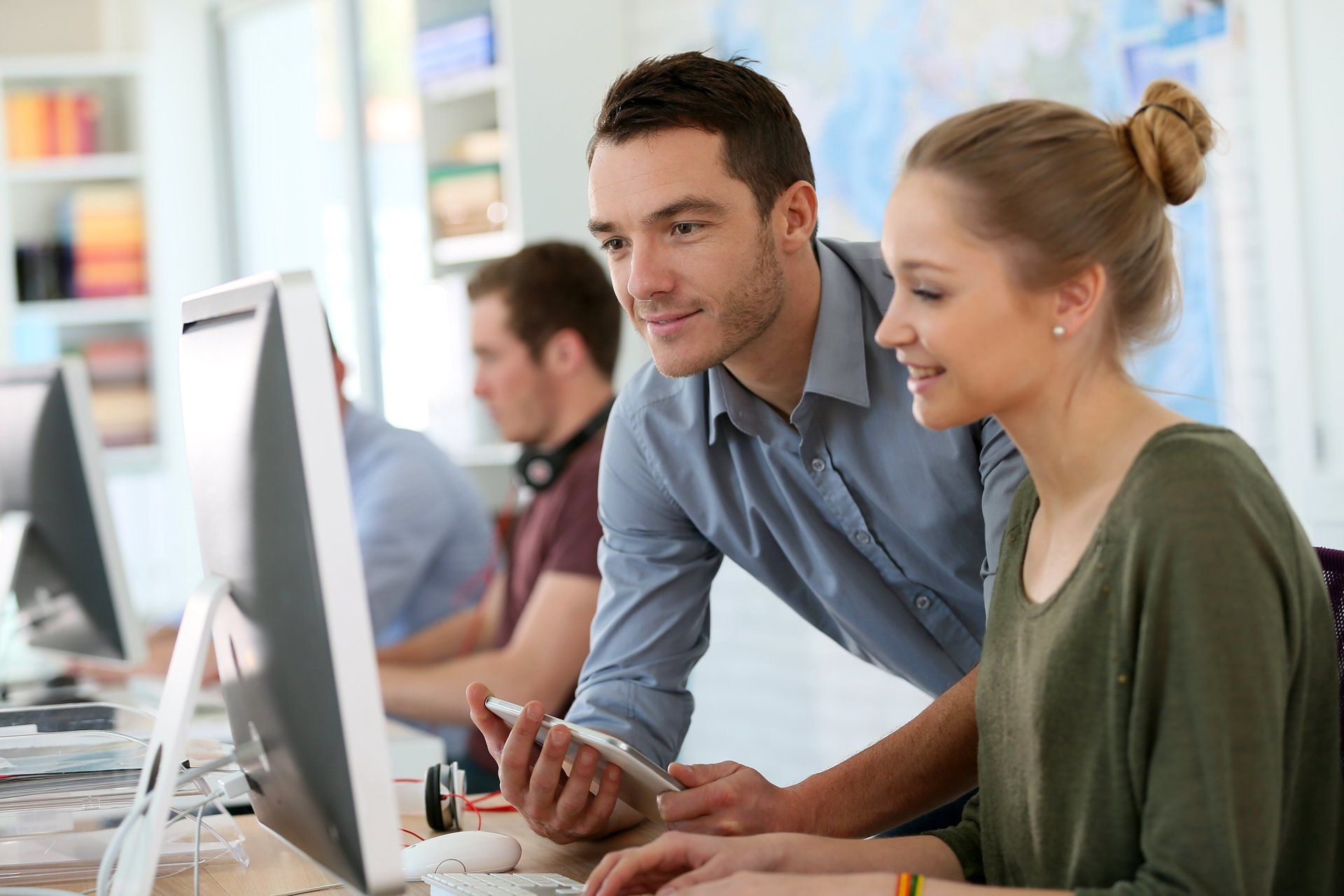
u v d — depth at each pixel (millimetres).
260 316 979
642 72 1468
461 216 4289
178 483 5617
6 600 2316
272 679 1054
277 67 5336
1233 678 910
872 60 3561
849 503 1619
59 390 2102
